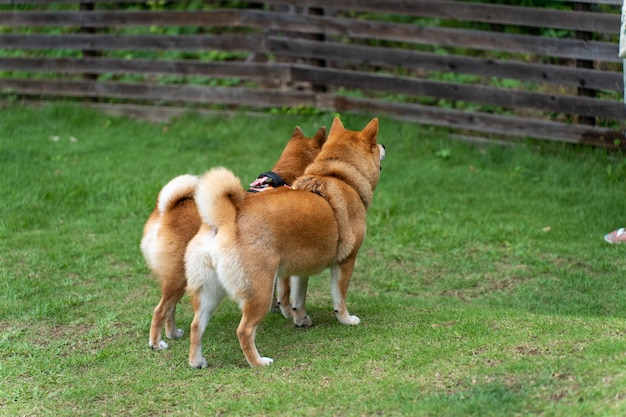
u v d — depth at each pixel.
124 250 7.84
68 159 10.73
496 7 10.43
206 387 4.85
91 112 12.82
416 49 13.05
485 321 5.62
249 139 11.47
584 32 10.00
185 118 12.48
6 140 11.47
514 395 4.10
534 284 7.02
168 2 14.61
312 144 6.66
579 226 8.27
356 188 5.96
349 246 5.75
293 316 6.04
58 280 7.12
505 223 8.45
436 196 9.30
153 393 4.84
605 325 5.27
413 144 10.82
